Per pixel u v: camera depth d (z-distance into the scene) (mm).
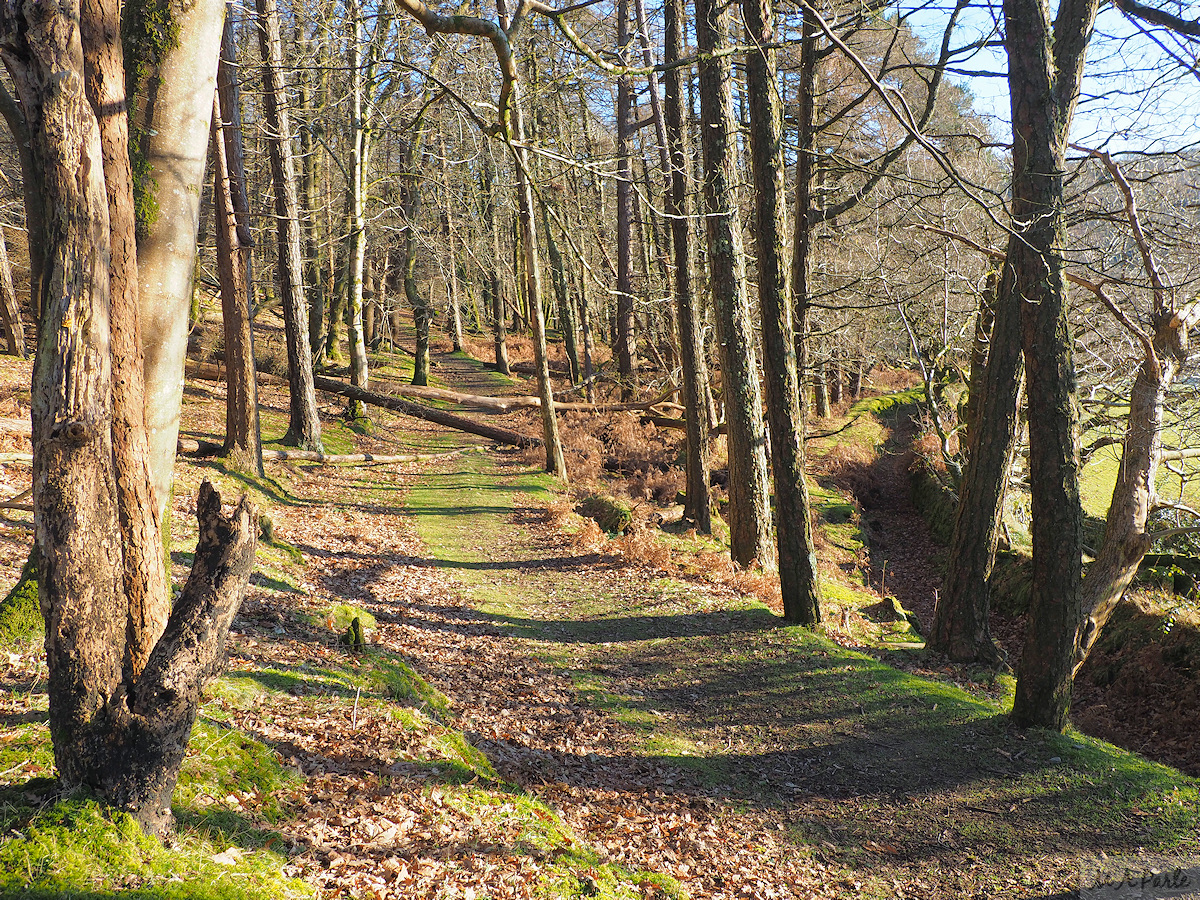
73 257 2912
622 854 5160
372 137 21188
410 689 6539
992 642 10109
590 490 18953
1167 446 11961
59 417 2908
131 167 3832
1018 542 15453
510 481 19156
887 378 35906
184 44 3943
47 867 2797
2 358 19031
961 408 19609
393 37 16203
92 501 3012
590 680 8500
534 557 13500
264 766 4430
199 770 4086
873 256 18000
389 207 22391
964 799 6238
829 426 27875
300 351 18125
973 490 9984
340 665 6457
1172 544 13648
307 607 8156
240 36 17859
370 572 11188
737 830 5852
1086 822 5793
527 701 7613
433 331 46312
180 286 4016
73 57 2887
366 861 4000
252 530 3309
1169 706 9672
